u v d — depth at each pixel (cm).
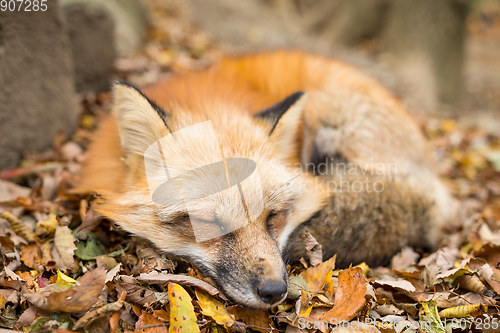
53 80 95
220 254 73
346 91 90
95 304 71
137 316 72
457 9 254
